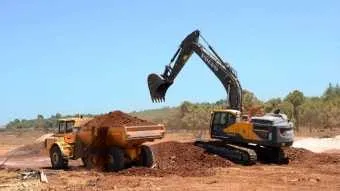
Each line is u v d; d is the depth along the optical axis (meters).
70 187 18.16
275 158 26.52
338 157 28.45
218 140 27.94
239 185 18.66
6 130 91.62
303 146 39.56
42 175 19.92
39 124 98.88
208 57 29.17
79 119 24.92
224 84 28.70
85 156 23.69
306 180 20.09
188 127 61.75
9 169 23.52
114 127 22.38
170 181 19.48
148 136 22.64
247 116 27.58
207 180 19.83
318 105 63.62
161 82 28.86
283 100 62.66
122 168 22.33
